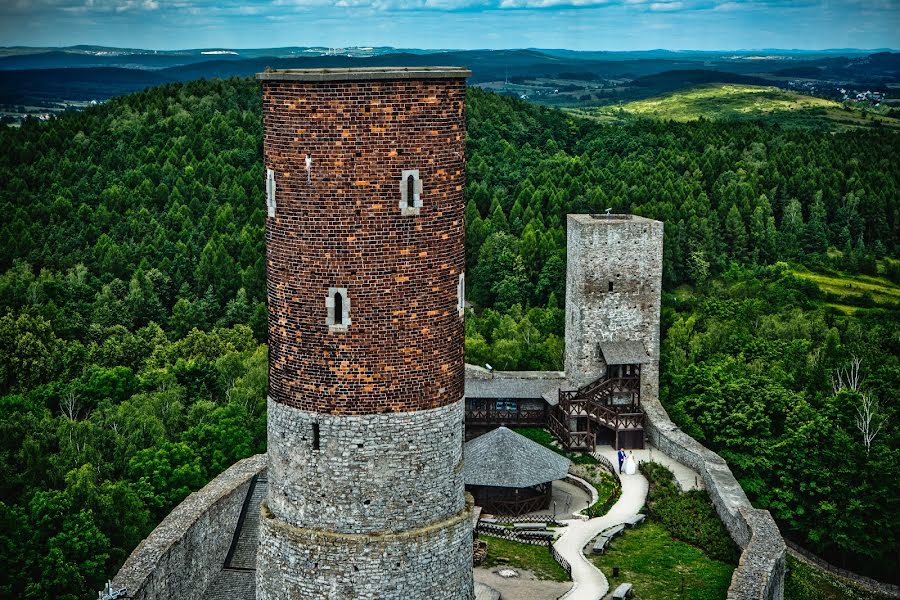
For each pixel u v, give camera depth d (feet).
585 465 276.21
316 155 115.24
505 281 464.65
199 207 569.64
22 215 551.59
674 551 217.77
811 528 265.95
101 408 314.14
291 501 122.21
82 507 221.66
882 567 266.57
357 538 119.14
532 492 248.93
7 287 449.06
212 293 472.85
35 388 351.67
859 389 319.27
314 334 118.52
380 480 119.85
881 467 260.21
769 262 526.98
